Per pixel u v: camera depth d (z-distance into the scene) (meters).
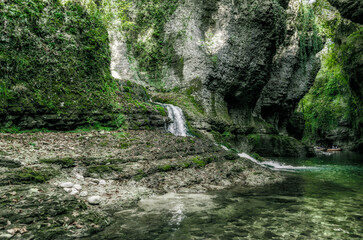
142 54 20.59
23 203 3.85
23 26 8.83
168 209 4.95
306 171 12.30
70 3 10.94
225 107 19.59
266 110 28.11
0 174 4.68
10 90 8.16
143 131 11.49
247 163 10.73
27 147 6.66
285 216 4.70
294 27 26.78
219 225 4.14
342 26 30.64
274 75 26.91
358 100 25.28
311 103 43.69
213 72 18.62
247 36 19.22
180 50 19.73
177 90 19.06
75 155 6.79
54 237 3.34
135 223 4.12
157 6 20.78
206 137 15.41
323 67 43.22
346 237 3.71
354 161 18.41
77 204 4.27
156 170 7.29
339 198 6.26
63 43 10.16
